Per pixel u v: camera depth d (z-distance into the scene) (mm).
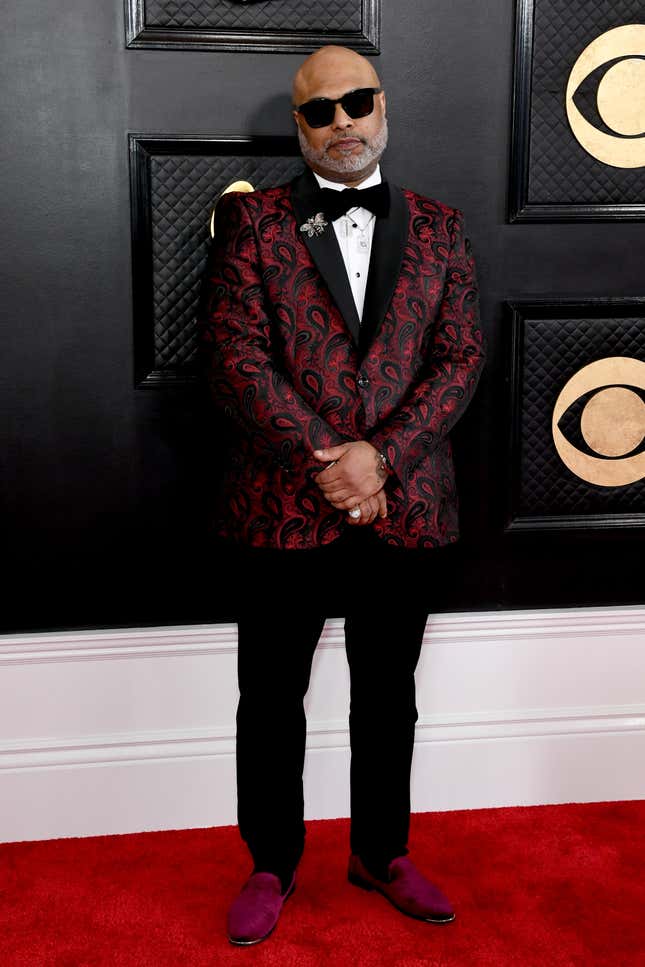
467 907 1958
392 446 1741
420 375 1865
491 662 2381
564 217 2250
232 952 1823
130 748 2285
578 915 1925
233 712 2318
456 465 2334
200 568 2287
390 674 1929
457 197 2240
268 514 1812
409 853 2162
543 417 2320
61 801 2273
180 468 2248
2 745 2248
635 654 2424
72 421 2205
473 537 2363
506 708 2402
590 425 2338
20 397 2182
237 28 2113
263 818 1940
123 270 2170
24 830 2271
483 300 2279
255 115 2146
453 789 2398
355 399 1784
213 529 1938
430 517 1830
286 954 1818
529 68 2189
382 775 1960
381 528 1809
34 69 2082
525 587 2400
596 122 2230
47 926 1895
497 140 2229
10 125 2092
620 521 2381
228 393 1771
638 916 1921
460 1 2172
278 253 1812
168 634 2258
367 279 1835
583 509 2369
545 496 2350
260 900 1893
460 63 2195
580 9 2186
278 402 1726
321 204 1823
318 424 1723
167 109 2127
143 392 2217
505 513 2348
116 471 2234
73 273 2156
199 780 2309
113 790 2287
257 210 1831
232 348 1772
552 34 2188
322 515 1798
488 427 2328
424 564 1891
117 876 2082
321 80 1800
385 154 2209
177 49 2100
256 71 2135
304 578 1853
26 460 2207
